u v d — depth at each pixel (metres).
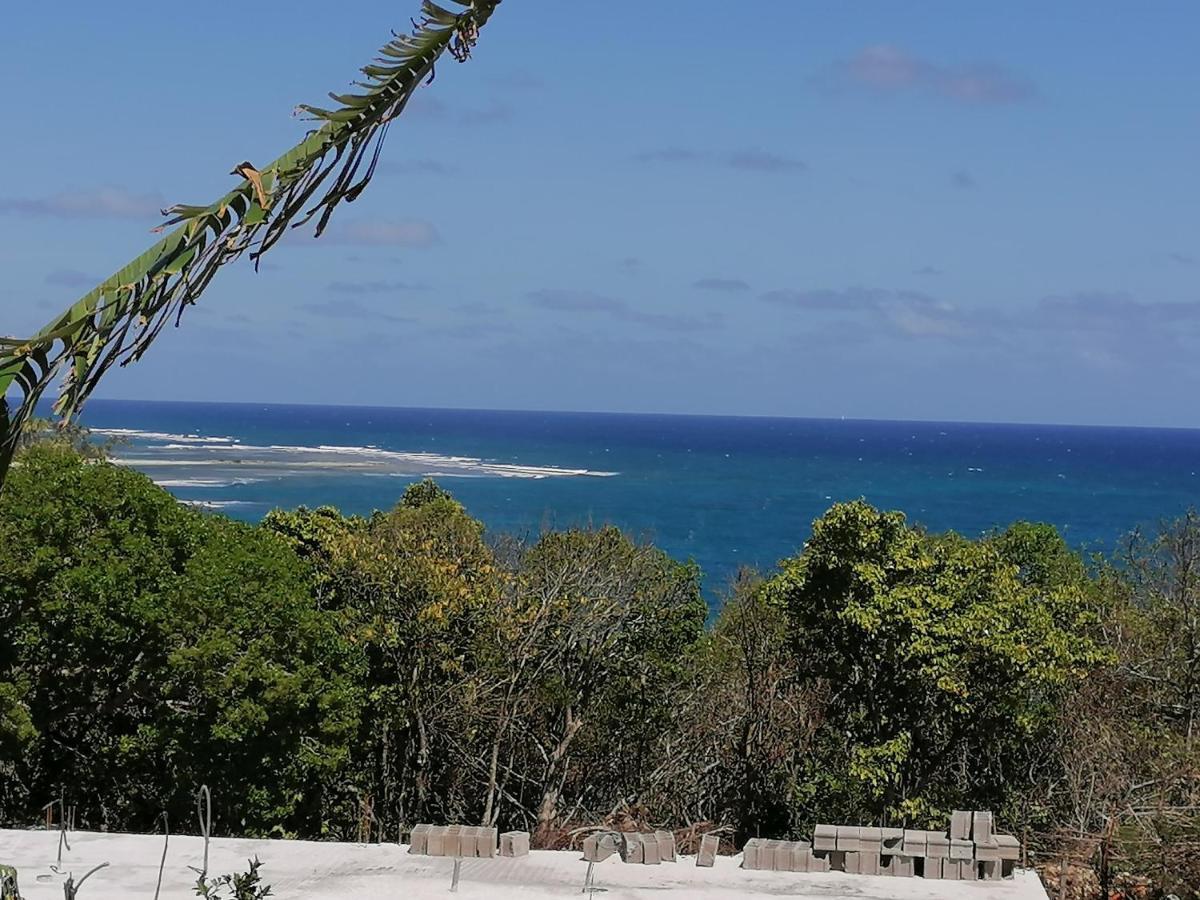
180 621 26.36
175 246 3.62
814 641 29.69
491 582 32.94
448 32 3.92
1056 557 38.91
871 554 28.11
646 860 15.46
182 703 27.42
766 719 32.53
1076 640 27.56
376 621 30.77
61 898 13.49
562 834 28.14
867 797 28.80
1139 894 18.34
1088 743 27.03
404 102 3.92
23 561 25.78
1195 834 19.03
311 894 14.08
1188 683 30.31
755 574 39.50
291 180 3.74
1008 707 27.22
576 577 34.56
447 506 35.09
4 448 3.55
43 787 29.28
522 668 32.72
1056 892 18.52
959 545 29.69
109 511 27.20
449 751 33.56
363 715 30.41
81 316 3.51
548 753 33.88
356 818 31.88
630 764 34.06
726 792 32.84
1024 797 27.28
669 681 34.44
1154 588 36.25
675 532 126.44
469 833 15.55
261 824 27.20
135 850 15.34
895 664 27.86
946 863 15.12
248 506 124.00
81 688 27.19
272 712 26.52
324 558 34.03
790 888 14.70
